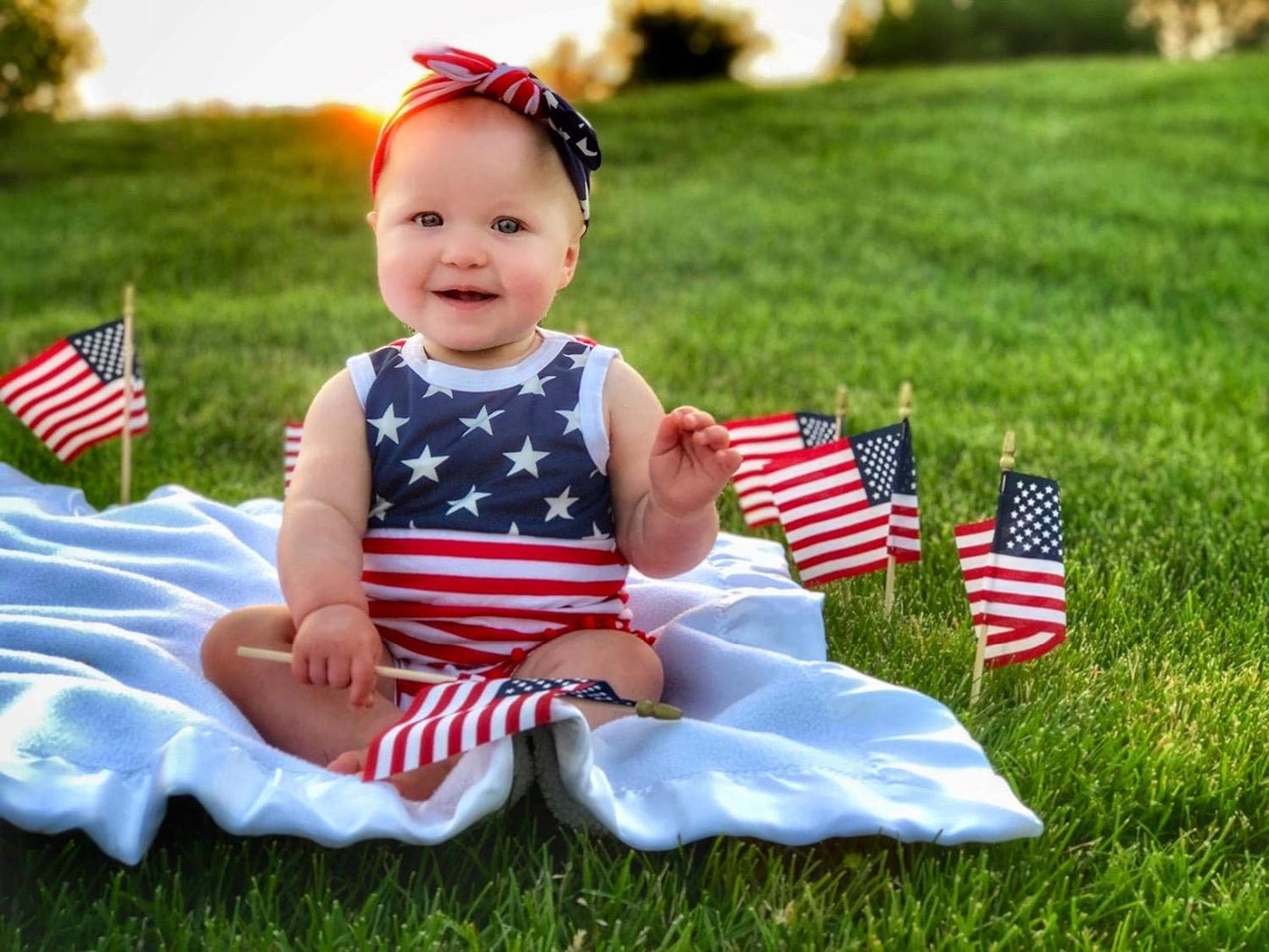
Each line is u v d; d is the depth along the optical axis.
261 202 3.96
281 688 0.69
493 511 0.73
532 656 0.72
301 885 0.60
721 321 2.37
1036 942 0.57
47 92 5.59
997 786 0.64
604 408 0.75
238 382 1.82
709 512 0.72
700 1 9.76
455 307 0.73
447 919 0.56
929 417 1.66
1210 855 0.66
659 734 0.66
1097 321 2.39
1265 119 4.73
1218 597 1.03
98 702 0.63
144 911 0.57
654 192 3.94
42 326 2.32
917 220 3.44
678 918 0.57
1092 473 1.39
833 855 0.64
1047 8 10.47
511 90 0.72
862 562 0.95
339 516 0.71
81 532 0.95
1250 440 1.55
